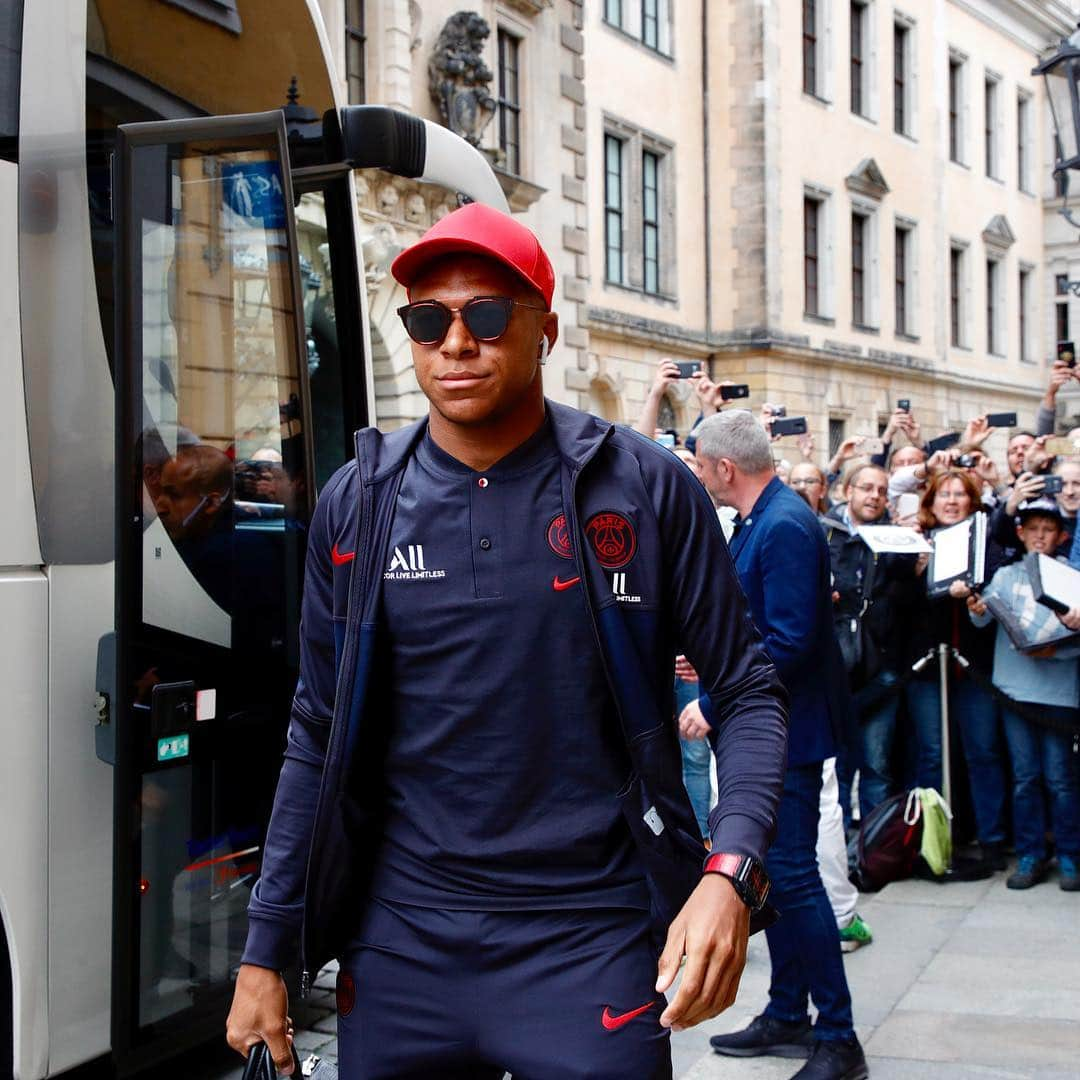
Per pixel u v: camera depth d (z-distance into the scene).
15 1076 3.14
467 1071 2.09
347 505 2.07
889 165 32.56
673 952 1.84
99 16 3.38
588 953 1.98
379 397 13.48
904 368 32.53
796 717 3.86
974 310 36.75
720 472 4.00
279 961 2.12
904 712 6.76
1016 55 38.78
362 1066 2.09
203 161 3.43
